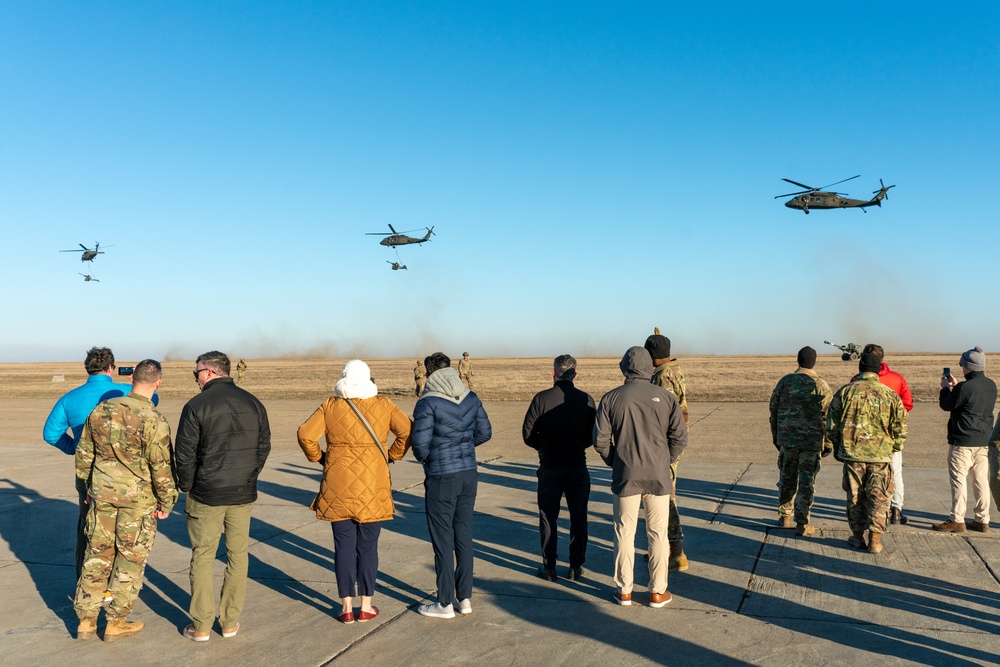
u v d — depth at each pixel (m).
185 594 5.82
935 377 41.78
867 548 6.73
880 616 5.05
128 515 4.83
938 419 17.84
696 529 7.58
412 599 5.59
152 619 5.25
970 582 5.76
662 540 5.34
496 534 7.55
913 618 5.01
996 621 4.94
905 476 10.32
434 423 5.12
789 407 7.36
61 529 8.11
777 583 5.80
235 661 4.46
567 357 6.02
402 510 8.80
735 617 5.08
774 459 12.38
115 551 4.88
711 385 37.22
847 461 6.69
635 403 5.30
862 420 6.55
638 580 5.96
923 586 5.68
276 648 4.66
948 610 5.16
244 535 4.90
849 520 6.83
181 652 4.62
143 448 4.80
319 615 5.27
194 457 4.69
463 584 5.21
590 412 5.92
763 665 4.29
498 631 4.89
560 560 6.62
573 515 5.98
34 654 4.62
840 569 6.14
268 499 9.60
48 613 5.42
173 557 6.91
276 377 61.28
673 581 5.90
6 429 19.91
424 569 6.37
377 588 5.86
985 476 7.24
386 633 4.89
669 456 5.39
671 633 4.81
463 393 5.26
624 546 5.35
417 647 4.64
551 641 4.70
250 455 4.86
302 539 7.49
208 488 4.71
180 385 45.16
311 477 11.33
